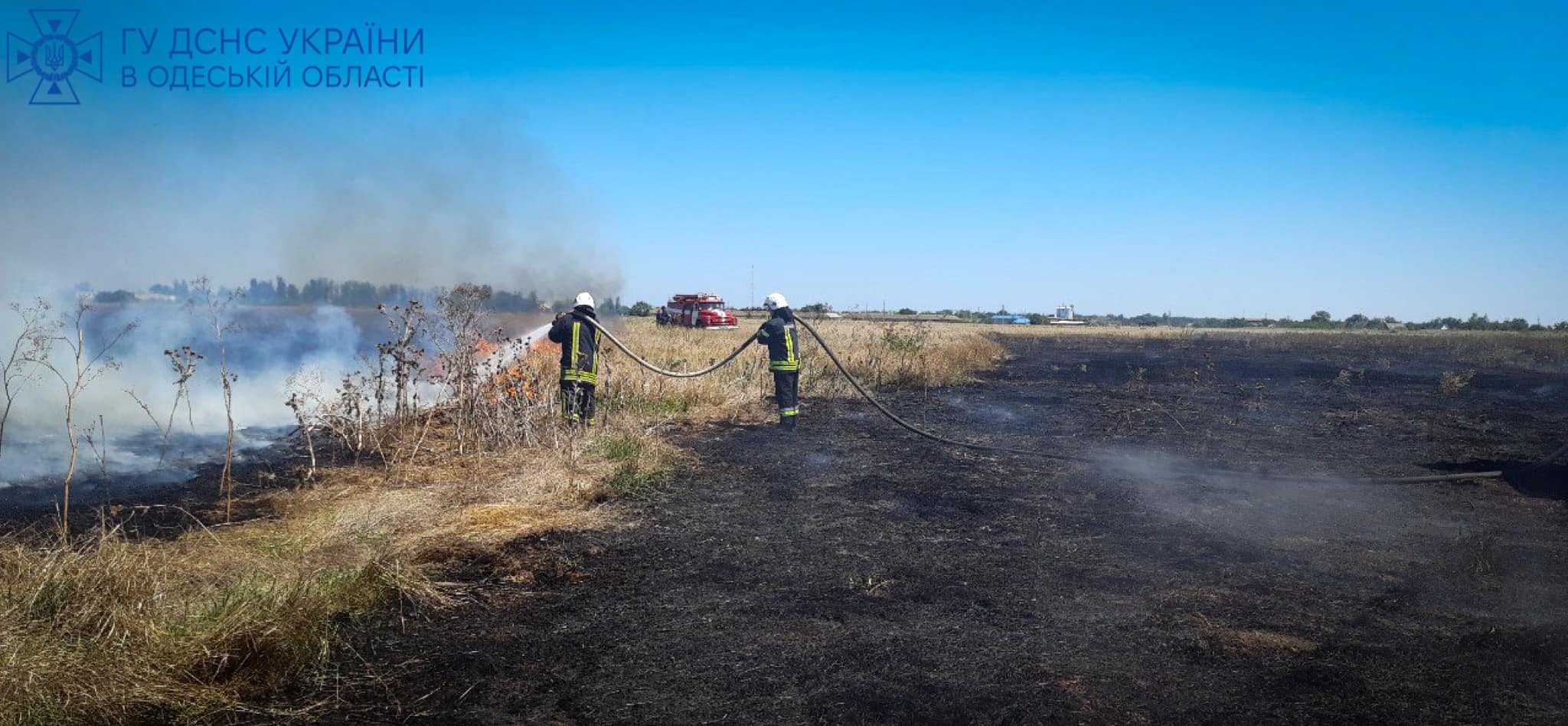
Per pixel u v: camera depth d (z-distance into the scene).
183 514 6.18
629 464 7.74
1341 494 7.50
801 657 3.94
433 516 6.00
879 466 8.54
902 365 17.89
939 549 5.70
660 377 12.81
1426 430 11.58
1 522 5.82
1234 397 15.63
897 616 4.47
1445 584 5.05
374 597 4.46
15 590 3.60
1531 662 3.92
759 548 5.69
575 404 9.42
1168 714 3.42
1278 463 8.97
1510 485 7.88
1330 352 30.91
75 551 4.02
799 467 8.45
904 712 3.41
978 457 9.12
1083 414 12.94
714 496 7.16
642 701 3.50
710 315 38.91
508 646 4.04
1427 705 3.50
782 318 10.84
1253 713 3.43
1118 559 5.50
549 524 6.00
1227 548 5.78
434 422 10.19
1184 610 4.57
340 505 6.25
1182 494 7.42
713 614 4.47
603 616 4.42
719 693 3.57
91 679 3.19
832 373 16.88
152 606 3.69
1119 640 4.16
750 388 13.85
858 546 5.75
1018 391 16.53
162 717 3.24
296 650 3.70
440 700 3.49
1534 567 5.39
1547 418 12.90
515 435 8.74
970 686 3.65
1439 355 29.45
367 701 3.47
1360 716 3.41
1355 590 4.93
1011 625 4.35
